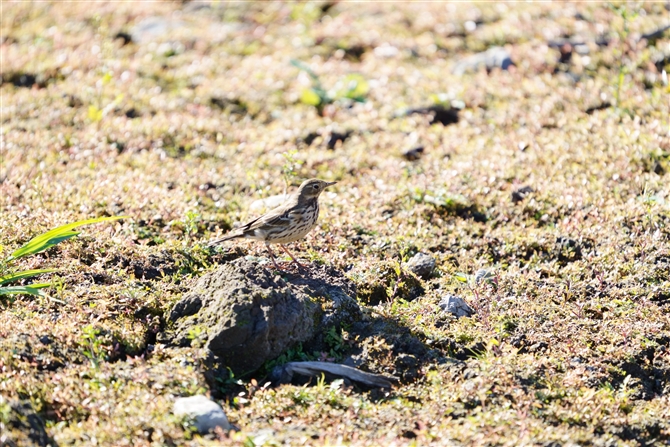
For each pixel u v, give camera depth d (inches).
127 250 500.7
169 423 344.8
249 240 528.4
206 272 486.3
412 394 394.0
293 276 468.4
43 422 342.3
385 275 494.3
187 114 815.7
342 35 1043.9
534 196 608.7
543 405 384.2
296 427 361.7
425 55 967.6
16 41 1080.2
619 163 641.0
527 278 506.0
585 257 528.1
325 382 399.2
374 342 424.5
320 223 565.0
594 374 414.0
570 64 882.1
